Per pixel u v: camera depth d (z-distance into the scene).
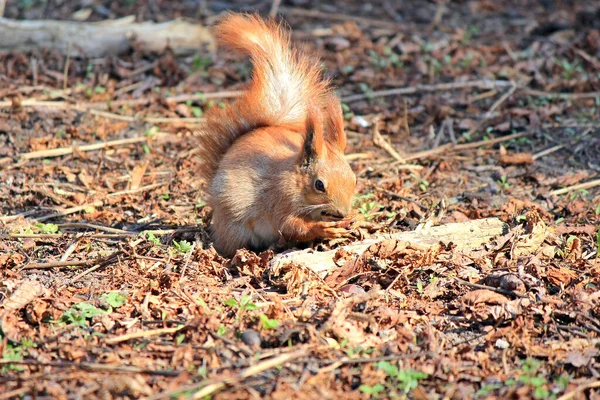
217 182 10.65
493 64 17.89
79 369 7.80
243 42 11.42
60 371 7.78
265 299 9.23
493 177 13.59
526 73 17.42
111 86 16.52
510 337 8.46
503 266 10.03
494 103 16.27
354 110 16.11
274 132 10.94
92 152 14.20
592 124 15.28
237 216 10.49
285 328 8.45
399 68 17.77
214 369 7.81
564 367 8.07
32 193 12.70
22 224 11.62
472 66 17.75
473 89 16.88
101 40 17.53
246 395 7.38
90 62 17.31
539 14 20.72
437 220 11.47
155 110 15.88
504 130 15.20
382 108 16.12
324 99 11.65
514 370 8.03
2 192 12.68
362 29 19.77
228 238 10.64
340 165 10.16
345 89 17.00
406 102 15.98
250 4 21.05
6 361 7.81
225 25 11.47
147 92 16.50
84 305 8.96
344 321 8.55
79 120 15.17
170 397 7.30
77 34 17.52
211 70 17.27
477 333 8.73
